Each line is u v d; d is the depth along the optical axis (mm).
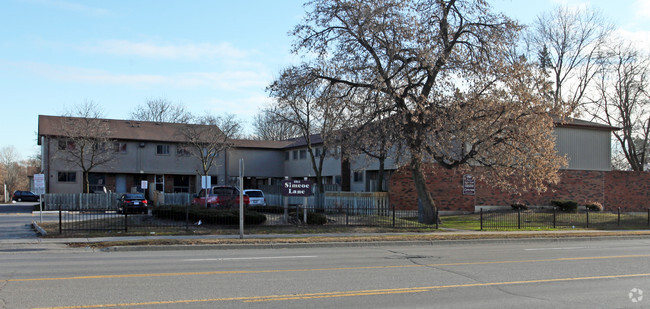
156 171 50219
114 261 13500
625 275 11555
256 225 23312
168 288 9375
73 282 9930
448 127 23844
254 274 11219
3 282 9891
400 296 8922
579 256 15602
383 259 14398
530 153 24266
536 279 10883
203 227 22438
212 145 49312
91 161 44031
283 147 57750
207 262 13383
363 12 23953
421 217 27734
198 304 8062
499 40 25344
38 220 29000
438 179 34438
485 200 35188
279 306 8016
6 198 69500
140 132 50844
